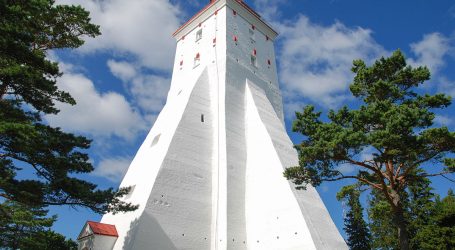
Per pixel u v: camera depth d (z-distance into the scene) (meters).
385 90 18.11
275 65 38.50
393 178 16.91
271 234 24.33
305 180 18.09
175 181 24.31
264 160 27.59
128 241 21.08
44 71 15.29
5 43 13.35
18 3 14.49
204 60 34.00
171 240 22.17
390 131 15.05
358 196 18.55
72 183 14.30
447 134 14.80
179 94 32.44
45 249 25.81
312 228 23.34
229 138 28.16
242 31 35.66
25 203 13.99
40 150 14.35
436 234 25.89
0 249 25.02
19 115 14.18
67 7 15.79
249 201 26.64
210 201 25.73
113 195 15.88
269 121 30.70
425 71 18.17
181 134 26.72
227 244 23.55
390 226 33.72
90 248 21.62
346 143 15.72
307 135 18.14
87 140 16.06
